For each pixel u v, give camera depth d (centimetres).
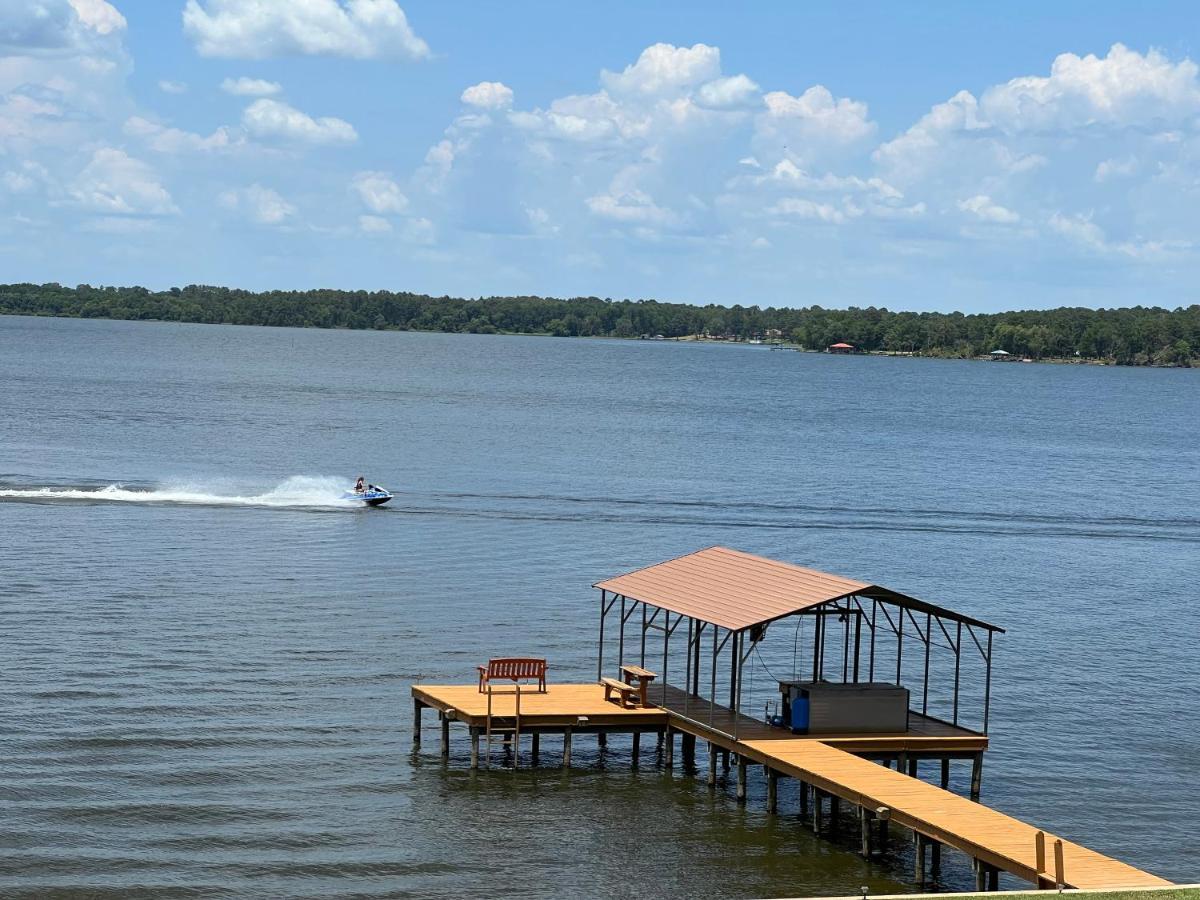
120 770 3934
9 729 4206
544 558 7425
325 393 19575
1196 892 2836
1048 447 16075
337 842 3553
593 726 4197
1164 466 14425
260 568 6806
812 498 10431
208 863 3388
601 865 3491
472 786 4012
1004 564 8038
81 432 12606
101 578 6369
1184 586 7588
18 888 3200
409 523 8394
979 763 4072
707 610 4166
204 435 12875
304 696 4709
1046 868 3047
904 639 6119
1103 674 5559
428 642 5497
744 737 4000
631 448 13538
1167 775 4334
